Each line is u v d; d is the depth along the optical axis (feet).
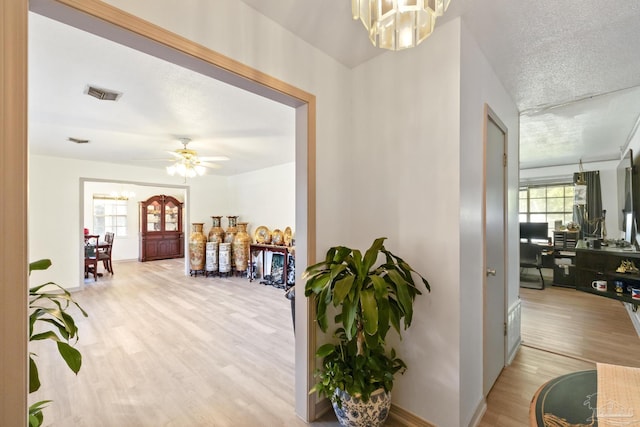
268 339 10.17
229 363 8.46
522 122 11.28
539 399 3.19
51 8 3.23
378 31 3.54
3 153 2.79
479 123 6.24
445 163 5.47
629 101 9.20
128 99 8.64
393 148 6.31
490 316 6.93
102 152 15.52
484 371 6.39
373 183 6.69
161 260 29.50
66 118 10.18
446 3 3.29
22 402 2.87
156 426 5.90
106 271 22.93
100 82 7.57
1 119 2.78
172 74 7.17
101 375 7.80
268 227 20.72
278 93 5.63
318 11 5.20
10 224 2.81
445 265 5.45
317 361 6.14
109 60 6.54
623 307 13.74
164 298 15.34
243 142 13.58
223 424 5.95
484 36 5.89
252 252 19.65
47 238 16.33
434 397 5.58
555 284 17.95
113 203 29.04
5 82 2.81
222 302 14.62
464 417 5.43
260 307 13.83
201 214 23.13
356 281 4.96
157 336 10.41
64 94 8.25
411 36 3.50
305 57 6.05
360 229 6.95
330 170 6.59
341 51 6.45
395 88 6.29
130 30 3.69
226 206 24.54
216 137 12.72
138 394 6.96
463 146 5.44
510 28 5.63
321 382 5.67
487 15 5.26
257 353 9.09
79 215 17.33
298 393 6.20
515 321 9.21
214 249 20.94
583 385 3.41
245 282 19.16
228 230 21.63
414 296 5.46
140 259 28.58
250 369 8.11
